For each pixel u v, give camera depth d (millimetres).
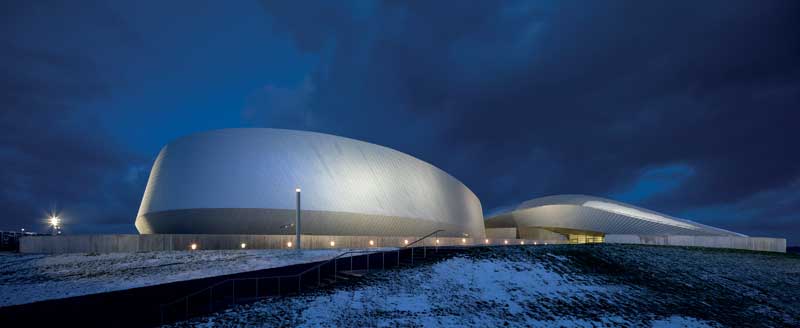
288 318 15141
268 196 33969
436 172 49375
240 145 35500
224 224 33875
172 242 26125
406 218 41250
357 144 40969
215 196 33625
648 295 21078
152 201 36844
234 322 14656
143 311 16000
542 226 52938
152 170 40188
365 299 17344
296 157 36250
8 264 22812
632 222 47469
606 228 48719
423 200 44719
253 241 27578
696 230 45125
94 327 14352
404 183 43281
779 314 20312
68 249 26406
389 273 20812
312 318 15266
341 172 37906
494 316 17016
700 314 19375
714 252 33000
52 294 17266
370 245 31188
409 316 16188
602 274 23531
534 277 21828
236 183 34000
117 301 17031
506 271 22312
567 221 50875
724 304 20969
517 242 43062
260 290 18828
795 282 25453
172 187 35469
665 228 46125
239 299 16906
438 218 45906
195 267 21422
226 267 21344
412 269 21609
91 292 17328
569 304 19031
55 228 53500
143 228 41125
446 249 27266
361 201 38000
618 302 19797
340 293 17797
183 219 34594
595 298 20000
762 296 22594
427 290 18891
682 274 25062
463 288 19562
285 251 25328
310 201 35094
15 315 15188
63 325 14484
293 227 34625
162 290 18266
